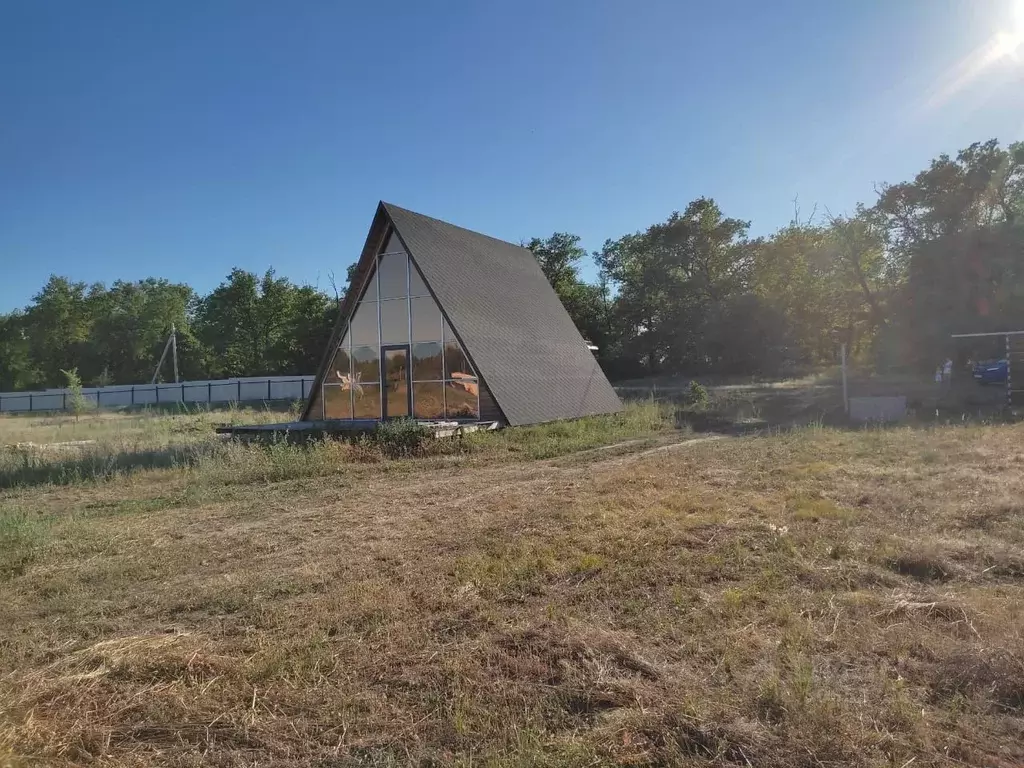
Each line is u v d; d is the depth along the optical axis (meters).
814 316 47.88
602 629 4.57
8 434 23.52
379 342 20.52
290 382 46.00
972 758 3.06
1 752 3.28
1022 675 3.69
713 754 3.12
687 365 54.59
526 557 6.32
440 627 4.79
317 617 5.07
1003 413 19.14
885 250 40.03
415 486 11.02
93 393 48.38
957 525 6.92
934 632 4.36
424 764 3.19
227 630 4.97
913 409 20.73
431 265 20.08
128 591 6.04
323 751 3.33
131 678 4.14
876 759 3.03
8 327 66.38
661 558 6.11
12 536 7.55
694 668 3.98
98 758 3.31
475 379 18.89
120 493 11.53
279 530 8.18
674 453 13.64
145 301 69.94
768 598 5.02
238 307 62.03
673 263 54.94
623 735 3.29
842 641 4.23
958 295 33.25
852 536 6.56
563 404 21.59
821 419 18.95
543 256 57.59
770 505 8.05
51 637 4.98
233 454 13.56
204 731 3.55
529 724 3.43
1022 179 34.91
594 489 9.79
